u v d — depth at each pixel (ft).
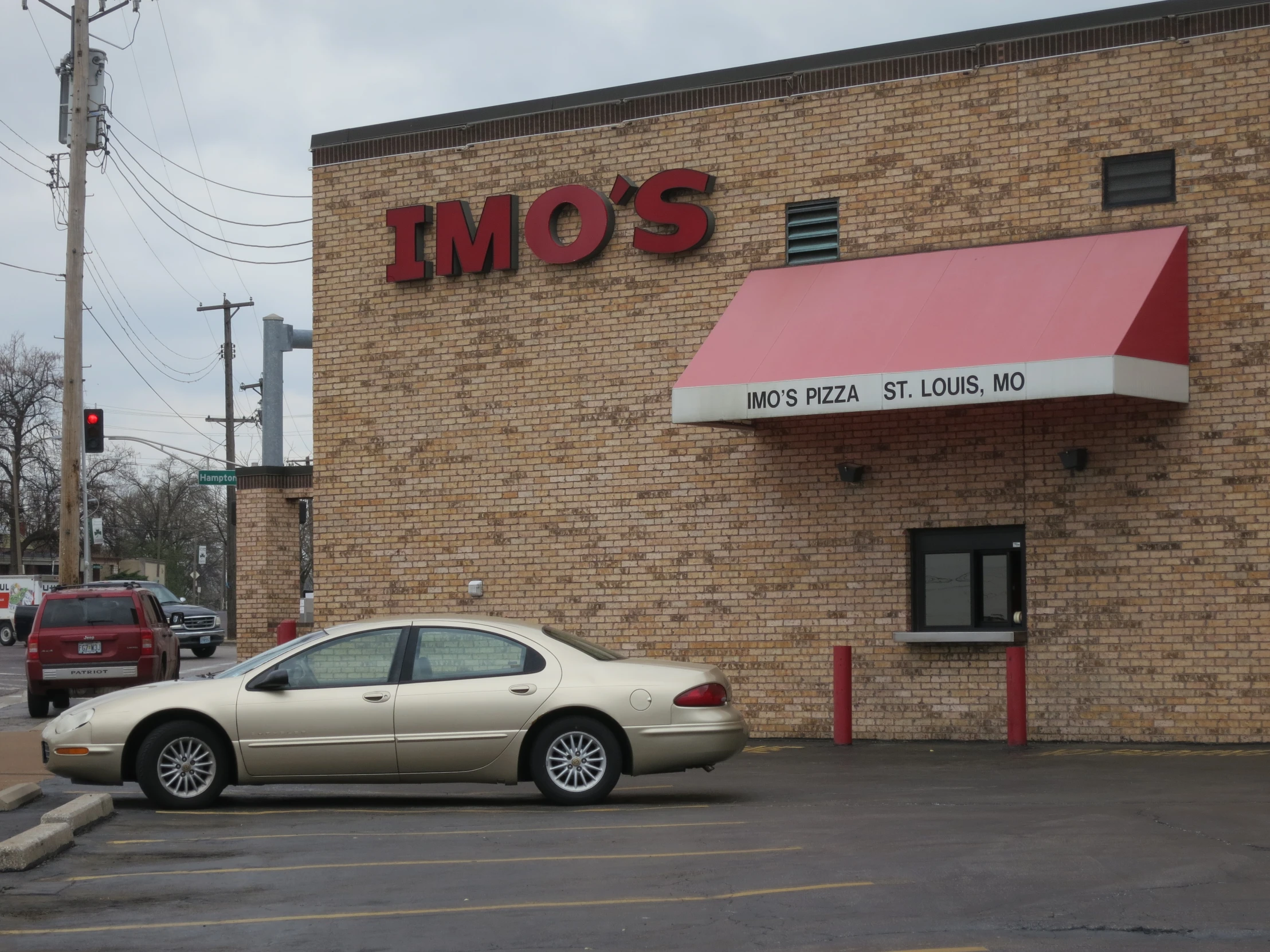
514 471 64.80
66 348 89.10
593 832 33.37
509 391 65.05
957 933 22.50
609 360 63.00
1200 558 52.24
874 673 57.31
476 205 66.49
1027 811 35.29
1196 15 53.57
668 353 61.87
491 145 66.23
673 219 61.46
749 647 59.67
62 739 39.04
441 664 39.17
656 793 41.06
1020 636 54.65
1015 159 56.39
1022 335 50.62
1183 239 52.60
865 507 57.93
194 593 333.62
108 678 74.23
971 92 57.31
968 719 55.62
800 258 60.08
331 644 39.55
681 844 31.19
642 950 21.90
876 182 58.75
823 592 58.49
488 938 22.84
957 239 57.21
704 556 60.75
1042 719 54.39
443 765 38.55
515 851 30.78
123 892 26.91
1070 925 22.85
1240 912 23.58
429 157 67.51
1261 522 51.44
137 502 354.13
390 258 68.03
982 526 55.98
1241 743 51.42
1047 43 56.03
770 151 60.75
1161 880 26.05
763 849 30.19
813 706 58.39
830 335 54.70
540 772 38.52
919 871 27.35
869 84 59.11
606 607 62.54
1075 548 54.19
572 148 64.54
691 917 23.94
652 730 38.24
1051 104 55.93
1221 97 53.11
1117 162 55.01
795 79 60.34
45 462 253.85
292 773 38.60
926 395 51.21
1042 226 55.77
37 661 74.02
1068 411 54.49
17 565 251.19
